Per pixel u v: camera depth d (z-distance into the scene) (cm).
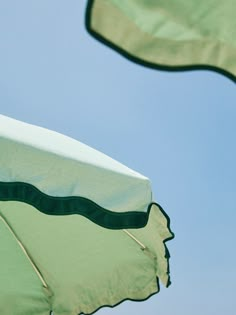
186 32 90
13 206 220
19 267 233
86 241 228
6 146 165
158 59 89
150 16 89
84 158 184
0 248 233
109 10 86
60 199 169
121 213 182
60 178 171
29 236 228
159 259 224
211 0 90
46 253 230
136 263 230
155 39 89
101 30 86
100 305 225
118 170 189
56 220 222
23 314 227
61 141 200
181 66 90
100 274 229
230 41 92
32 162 167
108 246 229
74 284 228
